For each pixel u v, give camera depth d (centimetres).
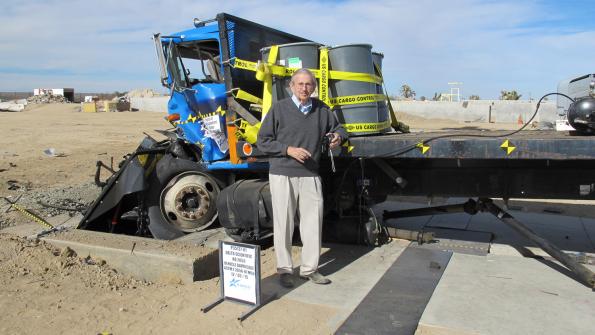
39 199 877
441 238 598
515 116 3731
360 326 372
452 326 370
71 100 7544
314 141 438
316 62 544
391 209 774
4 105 5147
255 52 614
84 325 381
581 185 470
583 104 465
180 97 628
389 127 607
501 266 499
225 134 591
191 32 607
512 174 494
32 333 369
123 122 3216
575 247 562
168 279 477
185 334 365
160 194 629
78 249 532
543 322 375
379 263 514
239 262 409
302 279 469
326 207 570
